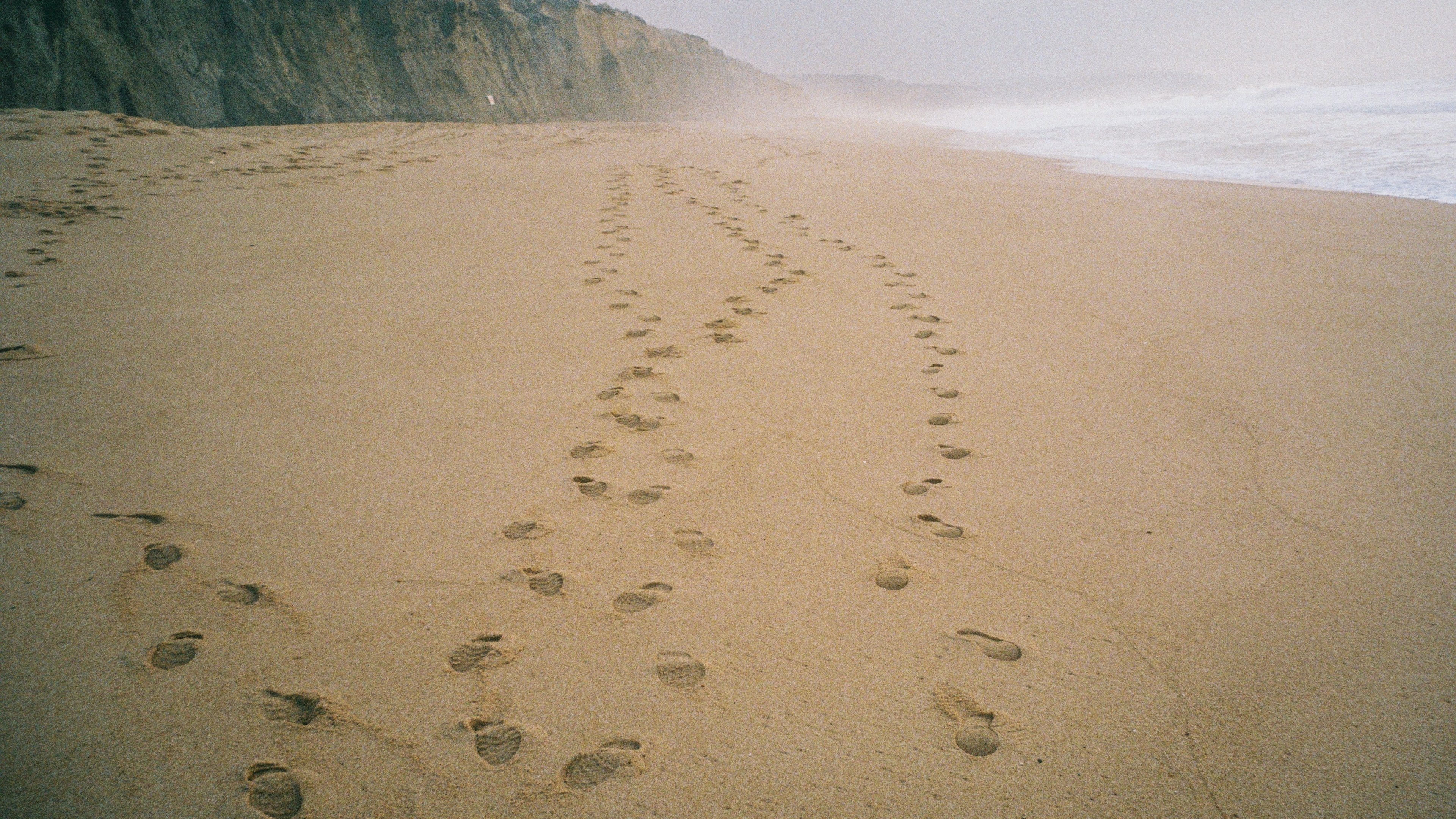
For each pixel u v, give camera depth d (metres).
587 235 5.18
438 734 1.36
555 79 22.58
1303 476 2.24
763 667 1.54
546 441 2.44
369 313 3.55
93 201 5.37
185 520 1.94
